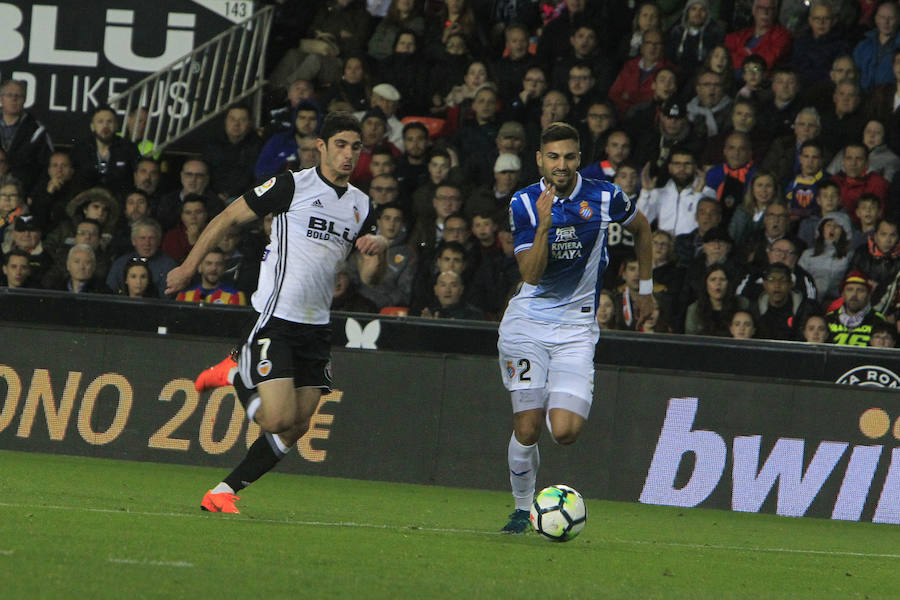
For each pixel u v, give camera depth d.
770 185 42.22
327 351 23.27
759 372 34.62
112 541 17.48
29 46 50.50
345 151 22.31
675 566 19.75
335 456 36.41
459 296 39.09
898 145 44.41
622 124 46.84
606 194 22.83
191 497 27.64
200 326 36.75
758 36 48.84
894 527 32.91
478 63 49.00
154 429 36.69
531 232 22.62
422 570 16.77
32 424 37.12
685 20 49.28
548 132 21.95
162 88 49.88
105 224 44.97
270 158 47.47
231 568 15.62
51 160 46.97
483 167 46.47
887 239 40.19
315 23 54.59
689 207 43.06
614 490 35.16
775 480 34.41
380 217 41.66
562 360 22.67
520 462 22.94
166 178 50.91
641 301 24.55
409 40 51.31
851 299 37.88
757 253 40.69
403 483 35.97
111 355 37.00
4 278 44.84
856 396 34.09
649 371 35.09
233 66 51.69
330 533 20.77
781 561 21.92
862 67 46.81
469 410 35.84
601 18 50.66
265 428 22.31
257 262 41.47
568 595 15.32
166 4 50.75
